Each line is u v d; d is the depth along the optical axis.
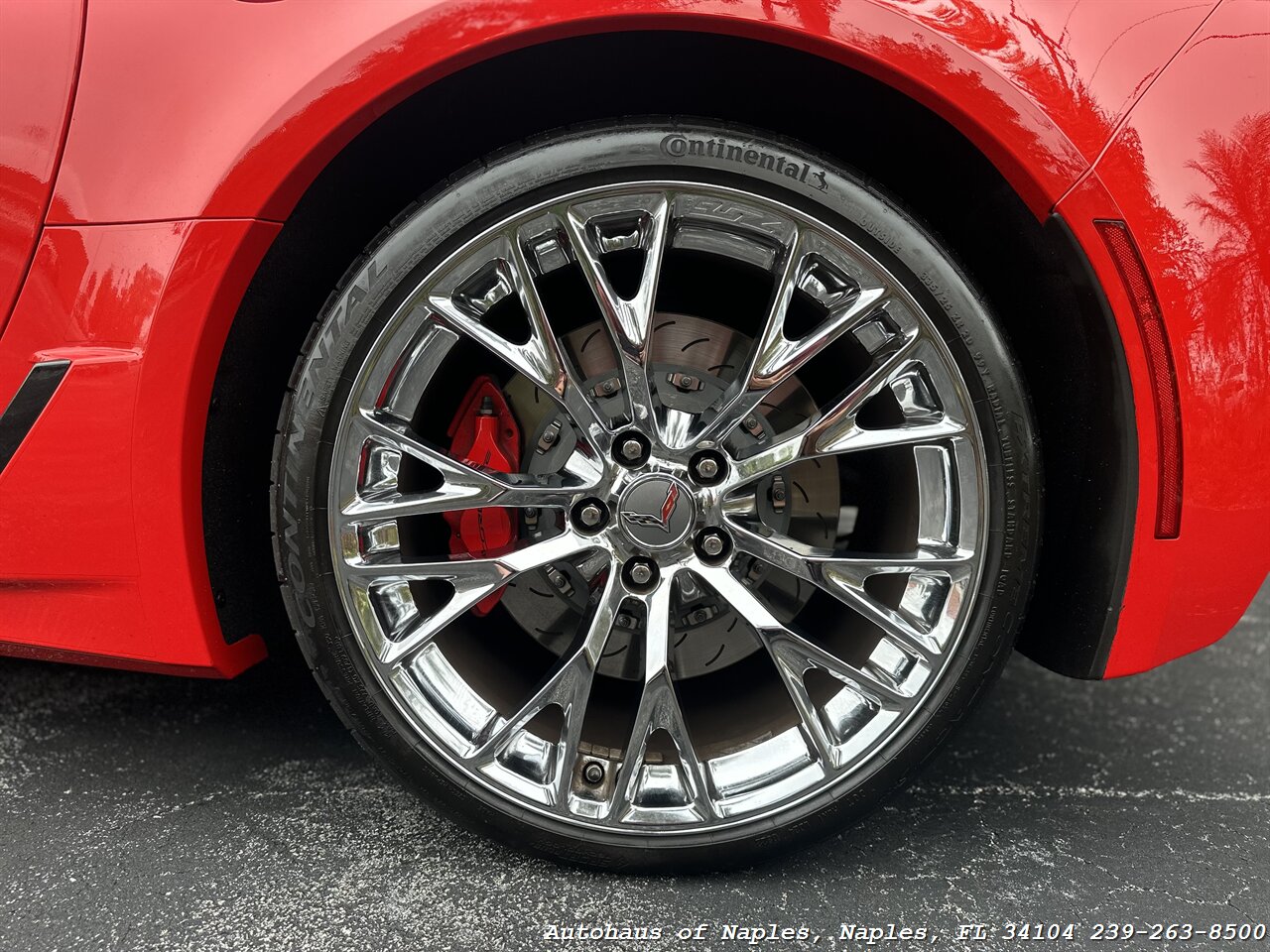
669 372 1.51
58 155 1.26
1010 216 1.39
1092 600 1.43
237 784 1.67
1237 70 1.30
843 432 1.37
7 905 1.33
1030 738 1.94
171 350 1.29
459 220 1.29
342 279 1.32
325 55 1.22
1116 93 1.27
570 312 1.57
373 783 1.68
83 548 1.35
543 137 1.31
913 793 1.71
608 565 1.40
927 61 1.24
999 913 1.37
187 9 1.25
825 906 1.38
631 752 1.42
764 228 1.33
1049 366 1.44
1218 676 2.26
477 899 1.37
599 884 1.42
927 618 1.40
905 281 1.33
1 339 1.30
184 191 1.25
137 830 1.53
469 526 1.45
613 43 1.33
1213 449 1.35
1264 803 1.69
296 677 2.10
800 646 1.41
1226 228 1.30
